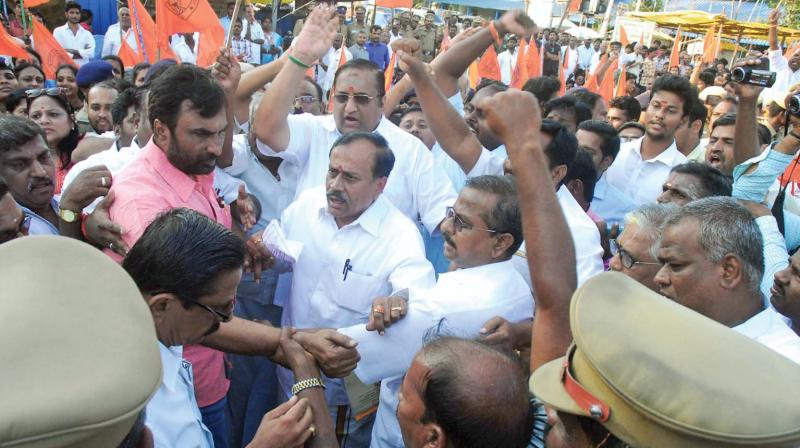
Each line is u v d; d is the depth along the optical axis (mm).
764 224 2658
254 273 2459
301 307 2588
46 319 873
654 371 970
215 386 2326
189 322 1591
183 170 2213
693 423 922
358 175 2396
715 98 6750
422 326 2102
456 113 2920
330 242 2518
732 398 928
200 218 1599
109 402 829
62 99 3539
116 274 993
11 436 764
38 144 2361
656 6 29109
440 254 3193
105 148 3650
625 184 4352
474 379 1263
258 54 12156
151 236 1549
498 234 2146
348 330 2176
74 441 804
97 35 10992
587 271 2646
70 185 2148
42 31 6949
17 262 951
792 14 21656
